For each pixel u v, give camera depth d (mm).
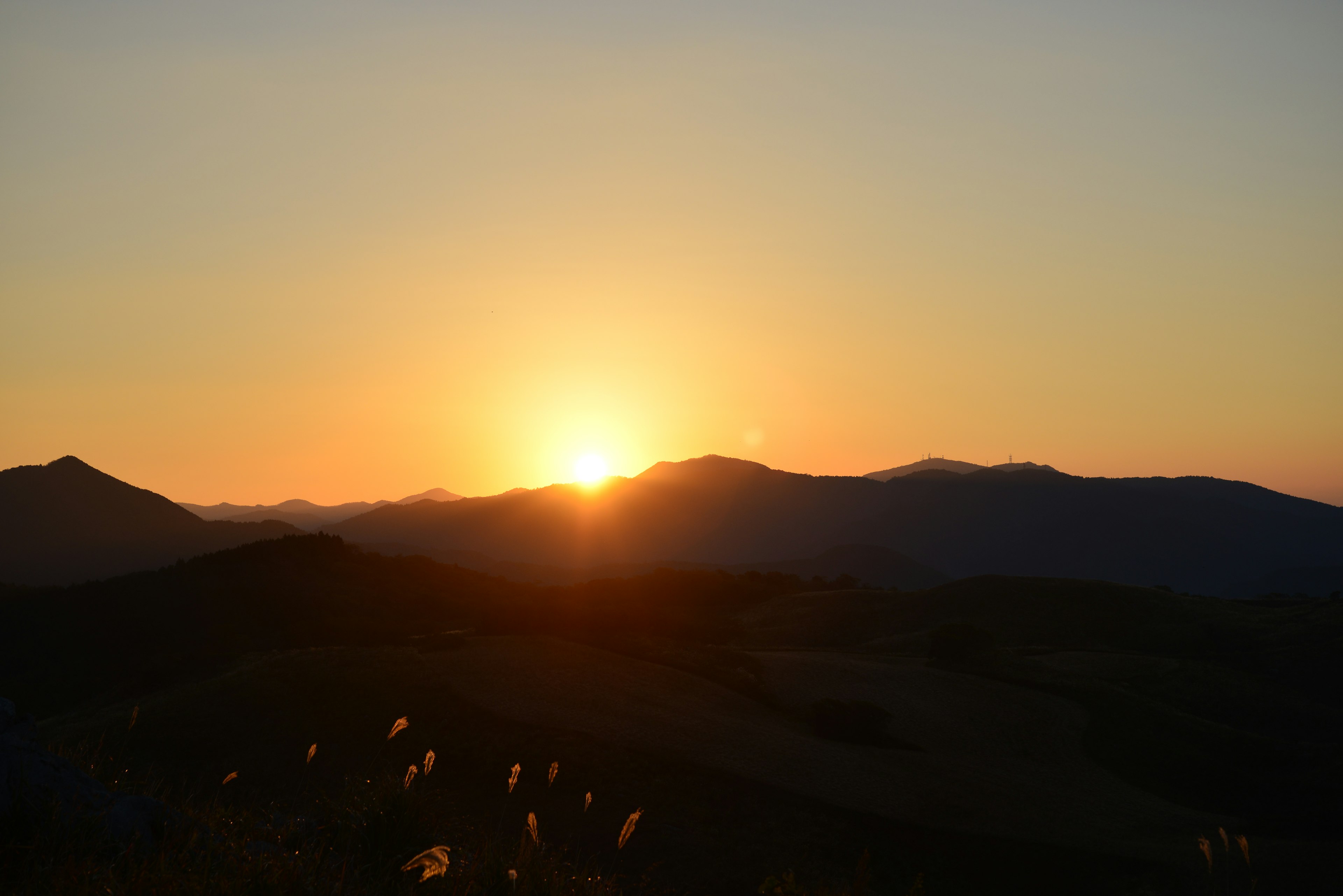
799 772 43312
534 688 54281
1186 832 39406
